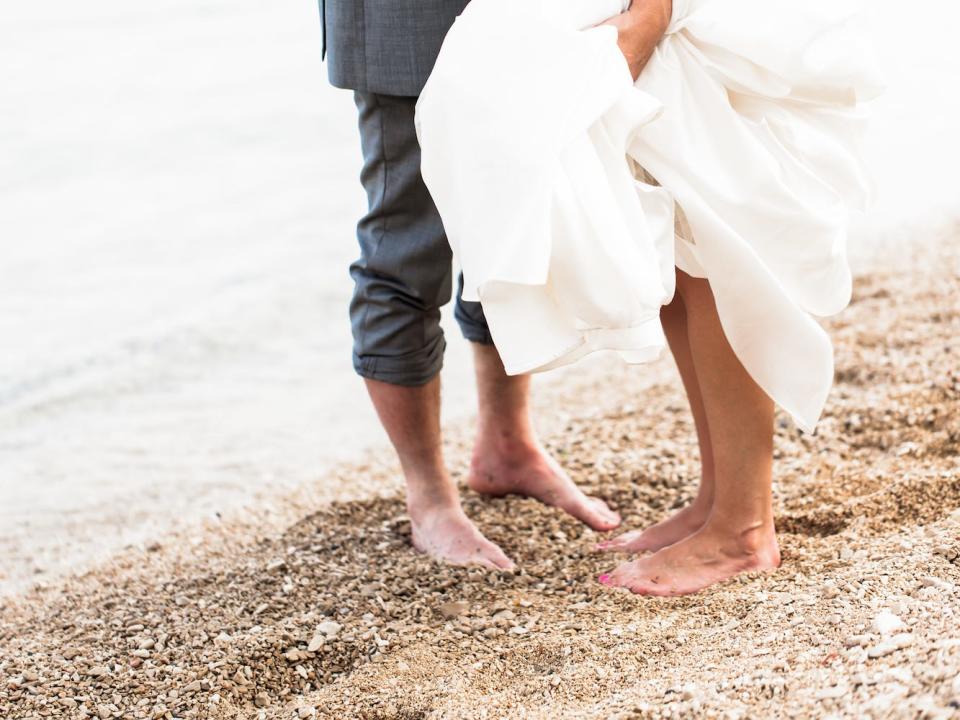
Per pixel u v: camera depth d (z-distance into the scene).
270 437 4.15
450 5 2.33
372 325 2.57
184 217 7.79
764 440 2.25
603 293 1.88
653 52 2.09
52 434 4.33
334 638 2.21
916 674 1.57
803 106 2.15
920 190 6.26
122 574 2.79
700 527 2.49
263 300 5.93
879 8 12.12
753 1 2.06
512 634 2.18
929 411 2.92
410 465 2.68
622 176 1.97
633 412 3.55
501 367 2.84
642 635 2.05
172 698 2.04
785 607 2.04
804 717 1.55
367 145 2.49
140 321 5.69
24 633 2.41
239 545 2.87
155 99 11.95
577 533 2.71
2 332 5.61
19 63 13.97
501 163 1.86
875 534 2.34
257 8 17.61
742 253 2.04
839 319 3.95
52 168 9.37
